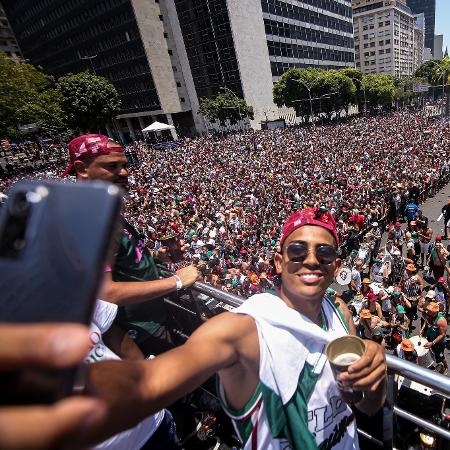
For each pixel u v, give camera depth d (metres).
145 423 1.72
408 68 154.62
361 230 16.39
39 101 42.44
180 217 21.03
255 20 69.88
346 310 1.93
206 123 77.50
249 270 13.45
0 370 0.39
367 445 1.97
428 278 12.83
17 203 0.55
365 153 33.31
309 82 65.31
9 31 92.62
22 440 0.37
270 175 28.67
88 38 71.69
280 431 1.25
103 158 2.18
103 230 0.51
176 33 69.44
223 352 1.09
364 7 133.62
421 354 6.93
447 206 16.64
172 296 2.76
